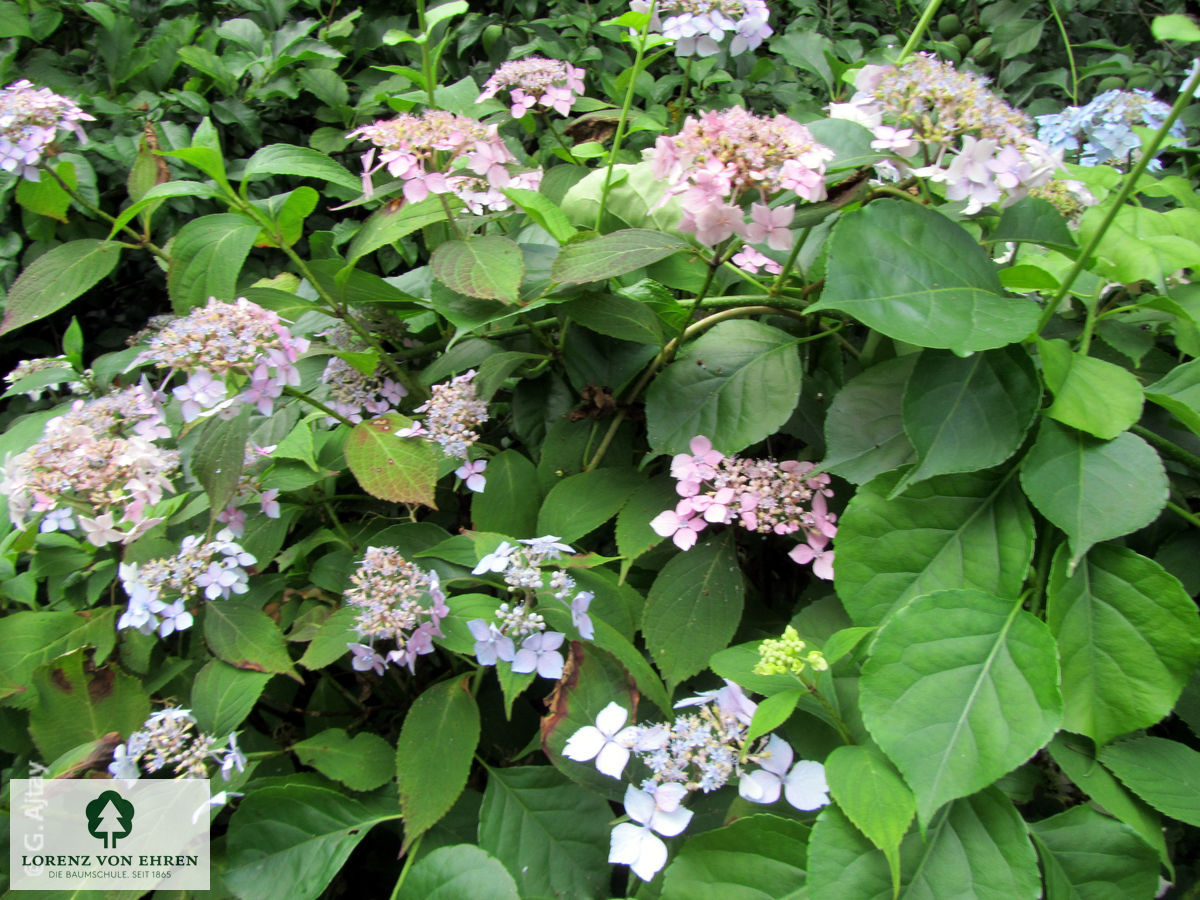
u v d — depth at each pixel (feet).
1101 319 1.90
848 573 1.69
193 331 1.85
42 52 3.55
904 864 1.45
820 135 1.89
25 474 1.91
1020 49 4.42
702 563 1.93
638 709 1.90
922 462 1.61
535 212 2.05
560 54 3.72
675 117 2.86
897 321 1.57
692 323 2.16
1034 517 1.71
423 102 2.64
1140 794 1.51
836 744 1.68
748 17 2.06
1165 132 1.52
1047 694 1.46
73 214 3.23
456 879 1.58
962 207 1.95
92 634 1.99
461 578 1.97
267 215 2.22
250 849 1.74
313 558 2.36
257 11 3.79
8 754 2.42
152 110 3.36
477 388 2.19
